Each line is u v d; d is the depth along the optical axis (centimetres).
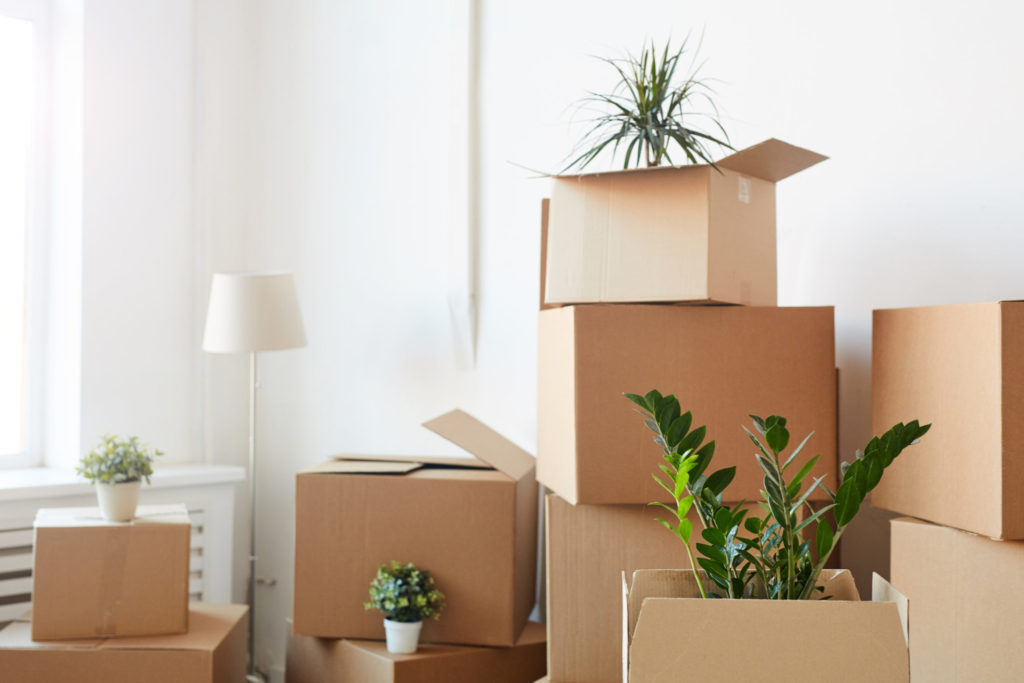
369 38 322
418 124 304
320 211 339
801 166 171
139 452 224
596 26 255
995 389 138
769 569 125
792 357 172
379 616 223
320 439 338
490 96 283
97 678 207
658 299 166
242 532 360
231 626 230
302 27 348
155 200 338
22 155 330
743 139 224
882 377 164
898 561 156
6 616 276
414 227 305
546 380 188
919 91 192
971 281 183
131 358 331
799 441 171
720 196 166
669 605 107
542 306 208
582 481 167
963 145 185
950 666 147
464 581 220
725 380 170
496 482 219
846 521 119
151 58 338
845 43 204
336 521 224
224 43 358
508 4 279
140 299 334
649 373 168
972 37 184
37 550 212
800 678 105
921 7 192
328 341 336
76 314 321
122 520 221
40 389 332
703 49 233
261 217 363
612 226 171
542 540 259
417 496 222
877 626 105
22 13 326
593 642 176
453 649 219
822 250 209
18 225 330
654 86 183
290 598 345
